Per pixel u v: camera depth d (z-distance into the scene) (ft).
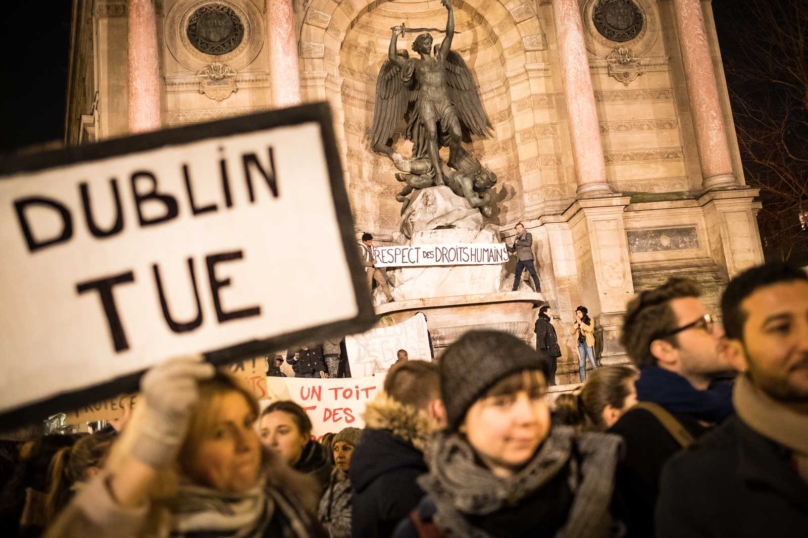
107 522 6.62
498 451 7.91
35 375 7.96
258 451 8.42
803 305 7.29
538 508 7.70
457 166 67.36
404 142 72.18
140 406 7.27
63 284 8.18
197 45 67.87
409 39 74.69
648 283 64.69
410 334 50.29
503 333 8.44
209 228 8.71
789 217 77.71
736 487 7.41
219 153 8.86
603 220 64.28
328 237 8.98
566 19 68.54
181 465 7.95
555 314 66.33
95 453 13.12
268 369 51.19
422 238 61.00
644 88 72.59
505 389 7.90
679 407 10.32
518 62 72.43
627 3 74.08
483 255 60.18
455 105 71.20
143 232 8.50
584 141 66.28
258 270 8.77
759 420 7.32
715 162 67.67
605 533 7.76
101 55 65.57
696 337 10.68
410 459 11.63
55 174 8.29
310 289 8.85
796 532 6.91
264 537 8.26
